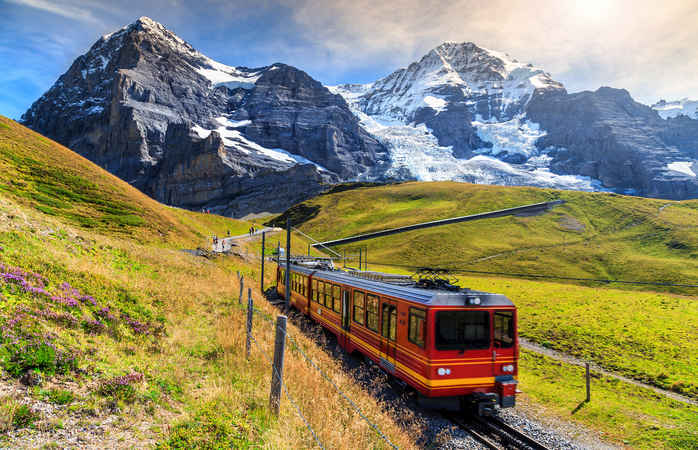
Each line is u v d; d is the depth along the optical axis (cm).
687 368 2239
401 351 1224
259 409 811
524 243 13838
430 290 1209
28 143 5850
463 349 1098
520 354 2472
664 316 3834
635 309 4247
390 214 19425
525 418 1292
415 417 1098
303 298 2438
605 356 2539
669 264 10850
